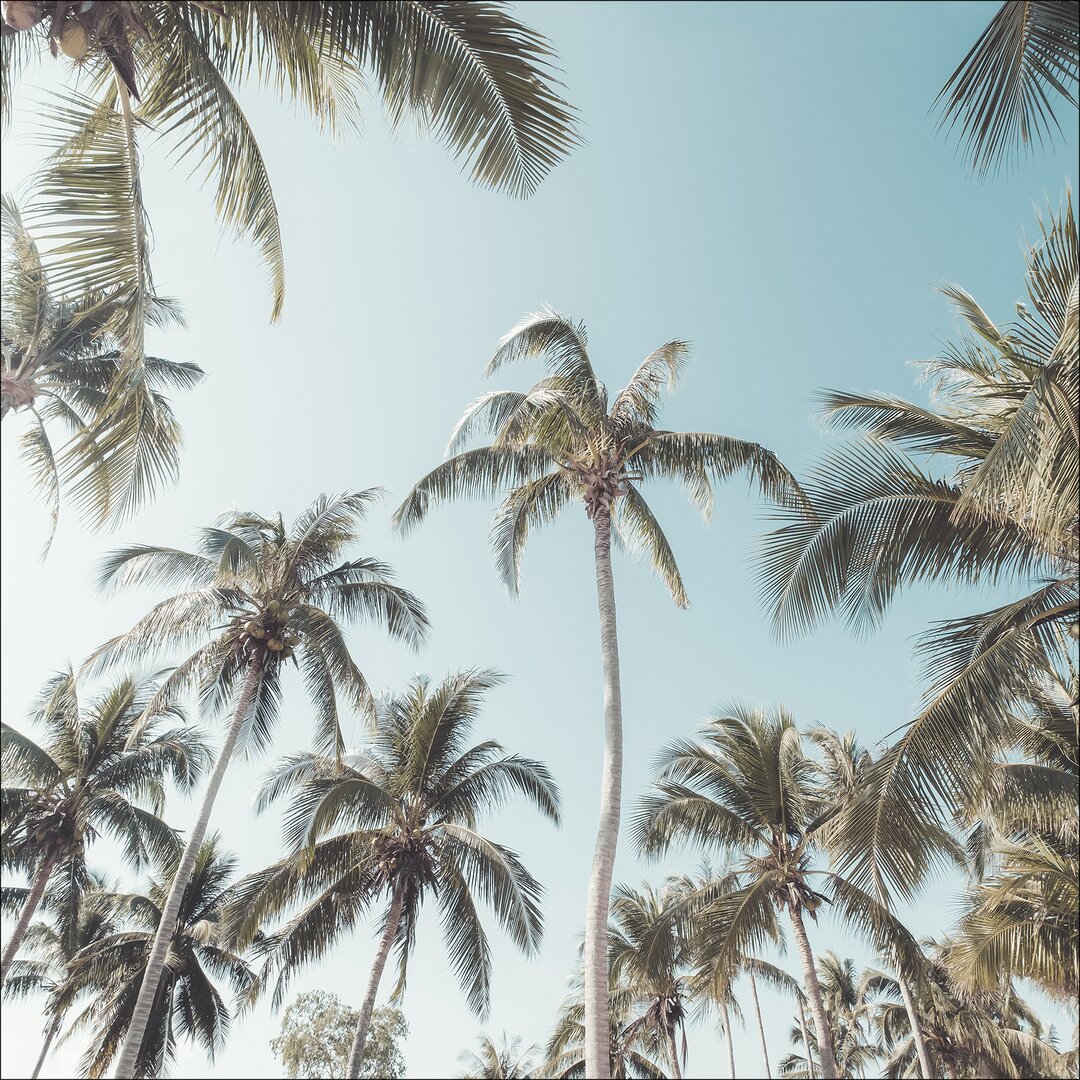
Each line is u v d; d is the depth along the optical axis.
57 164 6.34
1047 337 8.20
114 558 17.19
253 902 17.30
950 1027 27.33
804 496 9.86
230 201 6.93
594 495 13.80
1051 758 12.95
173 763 22.28
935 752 8.10
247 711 18.12
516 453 14.42
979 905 13.20
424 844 18.73
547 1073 30.66
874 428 10.09
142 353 6.91
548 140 6.21
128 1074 13.90
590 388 14.04
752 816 18.22
